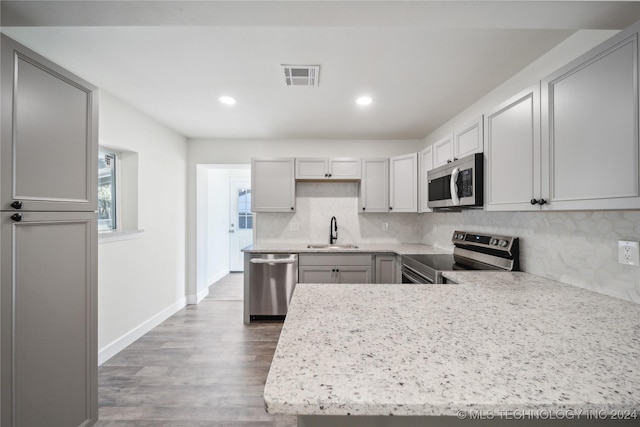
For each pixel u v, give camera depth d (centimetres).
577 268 153
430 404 57
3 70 117
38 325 132
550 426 74
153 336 292
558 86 124
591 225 145
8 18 120
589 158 110
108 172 278
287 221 395
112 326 254
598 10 115
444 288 149
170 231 352
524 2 111
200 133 369
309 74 212
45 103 134
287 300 329
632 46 94
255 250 326
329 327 95
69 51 183
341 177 361
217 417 176
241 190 636
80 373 153
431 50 181
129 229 290
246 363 239
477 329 94
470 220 267
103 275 246
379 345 81
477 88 235
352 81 223
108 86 234
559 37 166
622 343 83
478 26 127
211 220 525
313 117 305
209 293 460
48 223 136
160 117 308
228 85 231
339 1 112
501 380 64
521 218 197
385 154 393
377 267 329
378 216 398
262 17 121
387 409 57
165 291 341
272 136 381
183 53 186
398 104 269
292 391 60
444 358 74
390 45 176
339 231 396
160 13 118
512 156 155
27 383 127
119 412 180
